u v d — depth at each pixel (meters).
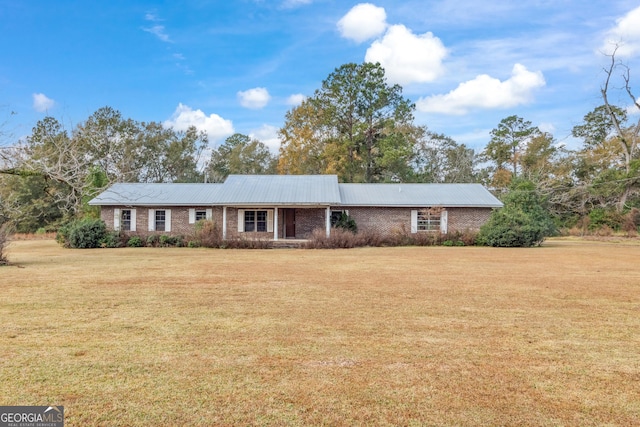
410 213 25.78
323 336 5.21
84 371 4.01
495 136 47.72
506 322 5.96
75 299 7.45
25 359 4.33
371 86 38.62
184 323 5.80
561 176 41.59
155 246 22.84
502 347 4.84
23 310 6.56
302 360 4.35
